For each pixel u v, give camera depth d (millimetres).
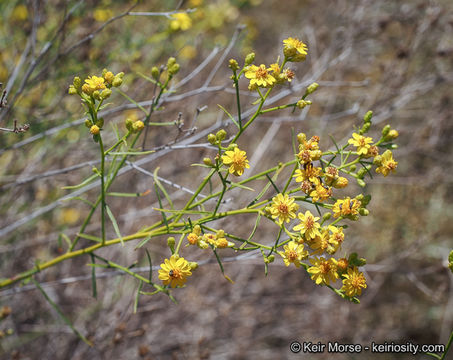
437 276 5980
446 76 5504
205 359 4551
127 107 3674
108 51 4422
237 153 2123
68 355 4777
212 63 6238
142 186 5414
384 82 5453
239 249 2127
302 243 2119
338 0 6445
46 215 4609
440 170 6219
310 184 2166
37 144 4488
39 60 3486
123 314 4535
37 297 4770
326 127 6215
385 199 6559
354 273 2123
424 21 5324
